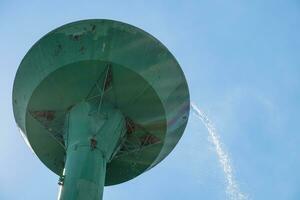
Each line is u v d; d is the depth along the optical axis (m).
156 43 27.38
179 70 28.03
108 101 27.23
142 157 29.66
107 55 26.38
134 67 26.47
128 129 28.16
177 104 28.39
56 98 27.31
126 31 27.02
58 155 29.39
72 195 22.41
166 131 28.45
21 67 27.80
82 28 26.92
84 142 24.77
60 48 26.73
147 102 27.41
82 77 26.70
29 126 28.34
